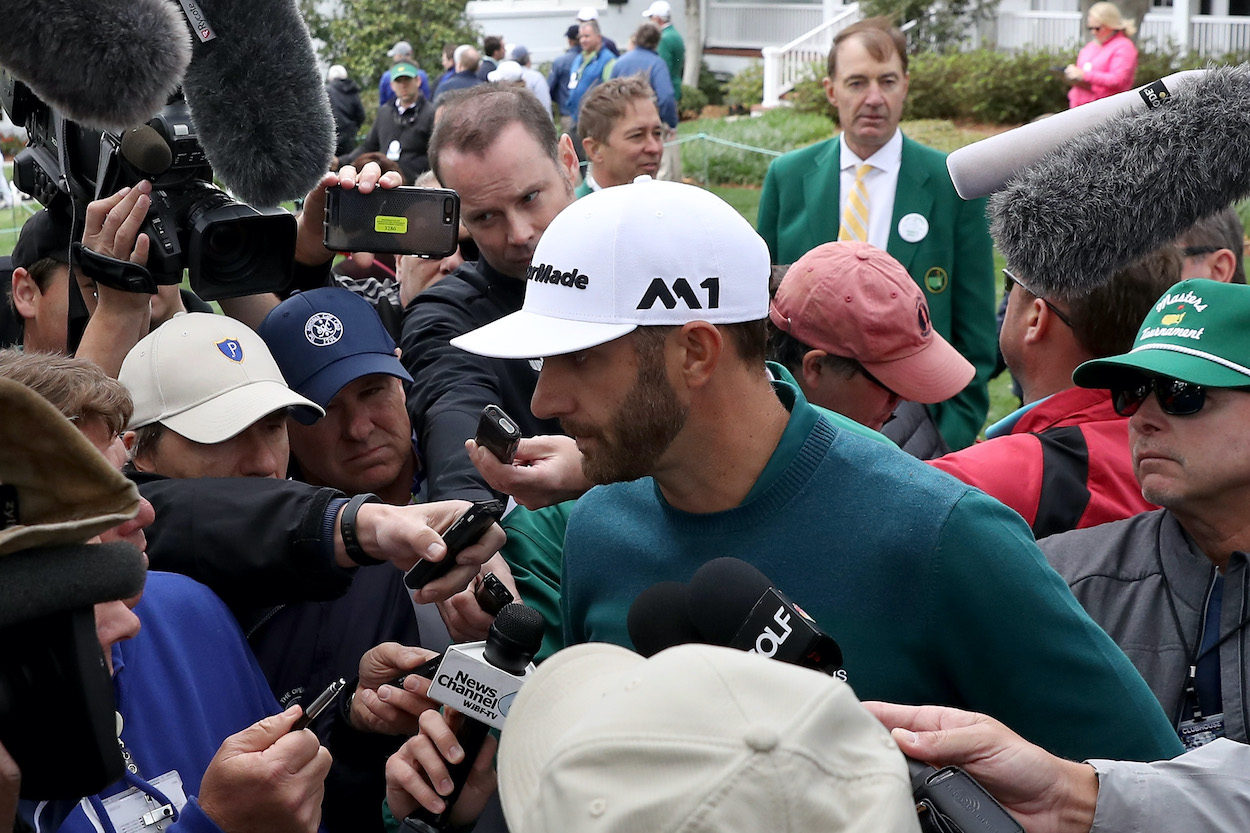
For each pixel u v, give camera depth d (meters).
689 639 1.70
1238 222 3.36
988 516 1.83
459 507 2.33
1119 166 2.41
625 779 1.11
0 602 1.27
